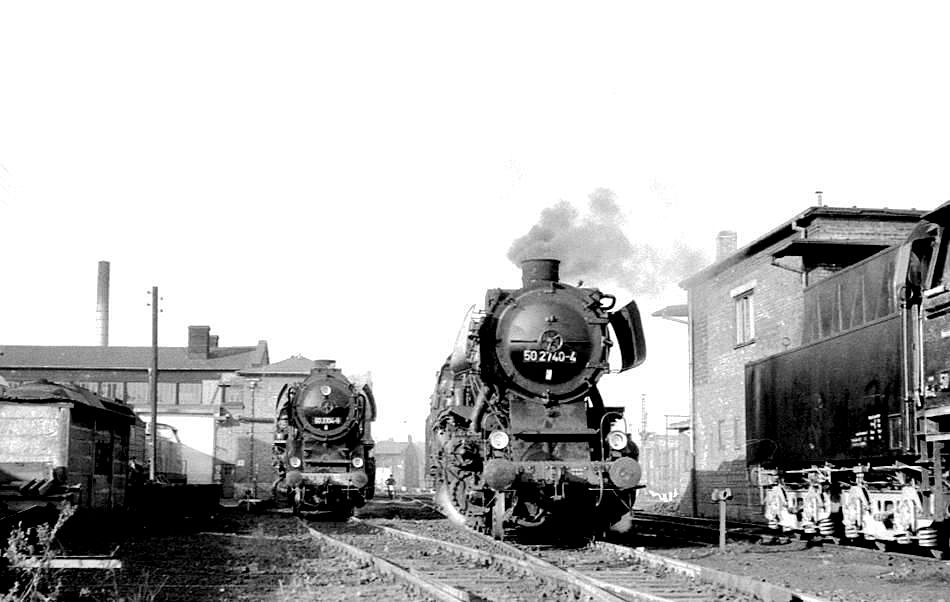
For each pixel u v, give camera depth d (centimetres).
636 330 1639
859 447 1449
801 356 1683
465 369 1906
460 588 1065
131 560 1420
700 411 2744
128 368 6775
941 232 1227
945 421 1222
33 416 1902
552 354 1605
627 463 1494
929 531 1299
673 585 1064
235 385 5616
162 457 4491
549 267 1673
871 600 1011
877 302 1516
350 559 1414
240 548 1641
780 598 934
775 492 1820
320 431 2686
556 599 993
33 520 1430
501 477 1484
